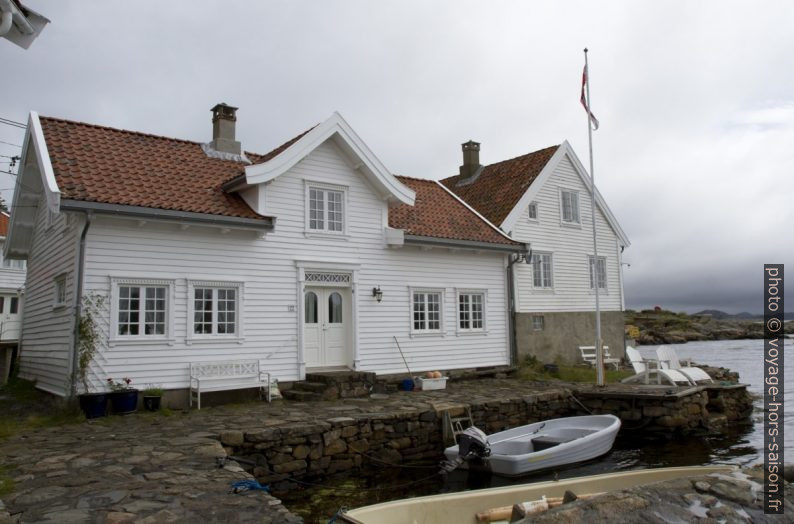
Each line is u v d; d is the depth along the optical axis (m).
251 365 14.80
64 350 13.51
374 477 11.89
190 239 14.47
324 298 17.03
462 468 11.73
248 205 15.70
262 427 10.99
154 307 13.91
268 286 15.58
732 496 4.06
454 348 19.69
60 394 13.47
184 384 13.97
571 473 11.96
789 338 87.00
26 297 18.91
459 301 20.09
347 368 17.14
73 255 13.40
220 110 18.06
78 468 8.12
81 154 14.61
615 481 8.95
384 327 17.89
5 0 7.17
